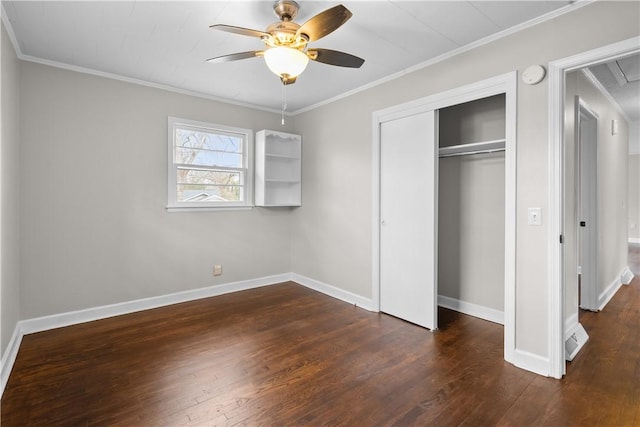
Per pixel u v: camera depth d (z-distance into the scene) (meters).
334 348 2.61
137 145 3.43
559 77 2.12
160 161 3.58
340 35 2.45
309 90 3.69
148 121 3.49
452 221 3.50
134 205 3.43
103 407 1.87
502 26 2.31
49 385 2.08
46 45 2.63
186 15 2.21
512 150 2.33
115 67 3.08
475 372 2.24
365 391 2.03
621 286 4.37
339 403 1.91
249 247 4.32
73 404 1.89
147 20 2.27
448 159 3.51
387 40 2.52
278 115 4.54
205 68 3.10
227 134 4.10
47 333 2.88
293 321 3.19
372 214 3.48
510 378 2.16
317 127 4.22
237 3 2.06
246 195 4.27
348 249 3.80
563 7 2.06
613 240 4.14
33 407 1.86
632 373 2.21
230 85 3.55
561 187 2.13
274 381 2.14
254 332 2.93
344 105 3.80
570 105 2.73
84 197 3.14
